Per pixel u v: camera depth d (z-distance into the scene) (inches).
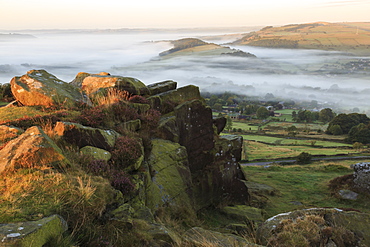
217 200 641.0
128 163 347.9
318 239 258.7
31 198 206.4
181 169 498.0
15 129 316.5
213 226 504.4
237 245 250.2
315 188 918.4
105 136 351.6
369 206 748.0
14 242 159.0
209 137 660.7
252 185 864.9
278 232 278.2
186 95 677.3
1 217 181.2
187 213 442.3
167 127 549.3
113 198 253.0
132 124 448.8
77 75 617.3
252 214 580.1
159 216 378.0
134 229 229.8
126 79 559.2
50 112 414.0
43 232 174.2
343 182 888.9
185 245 236.1
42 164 244.2
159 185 428.1
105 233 215.0
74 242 192.5
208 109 658.8
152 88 656.4
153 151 472.4
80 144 325.4
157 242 226.8
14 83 462.0
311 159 2075.5
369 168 820.6
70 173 249.8
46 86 464.8
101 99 490.3
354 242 267.4
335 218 289.3
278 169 1277.1
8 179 224.8
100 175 286.2
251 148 2765.7
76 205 213.3
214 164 661.9
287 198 804.0
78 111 434.0
